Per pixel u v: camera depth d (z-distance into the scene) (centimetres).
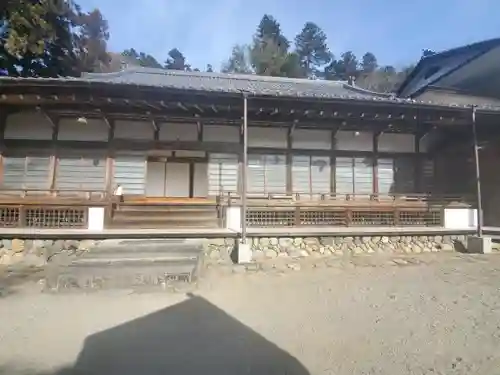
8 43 1407
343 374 314
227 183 1070
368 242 927
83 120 932
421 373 315
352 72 4931
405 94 2164
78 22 1933
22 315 475
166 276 632
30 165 974
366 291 589
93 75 1422
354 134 1122
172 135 1042
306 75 4516
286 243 880
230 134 1073
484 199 1148
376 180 1123
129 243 810
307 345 377
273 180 1081
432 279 670
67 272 627
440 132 1139
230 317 467
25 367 330
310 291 591
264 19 4772
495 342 381
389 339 391
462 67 1600
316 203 955
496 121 988
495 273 716
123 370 325
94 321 454
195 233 837
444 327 426
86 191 888
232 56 4497
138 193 1012
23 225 834
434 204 1005
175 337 402
